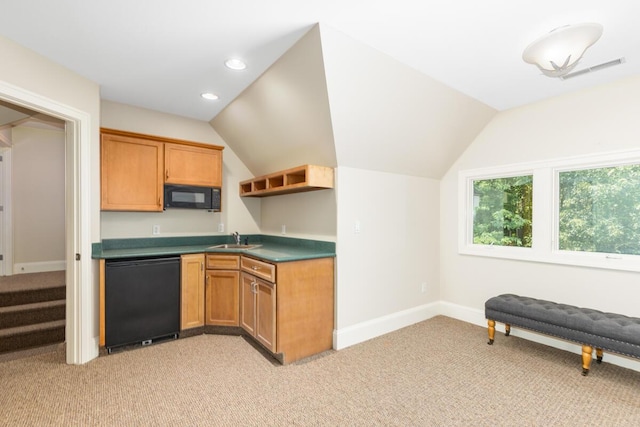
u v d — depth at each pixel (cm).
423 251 368
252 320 288
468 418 184
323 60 205
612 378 231
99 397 203
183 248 332
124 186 299
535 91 280
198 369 241
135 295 276
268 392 210
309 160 313
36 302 316
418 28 190
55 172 447
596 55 223
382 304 324
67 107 241
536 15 178
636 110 248
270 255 270
